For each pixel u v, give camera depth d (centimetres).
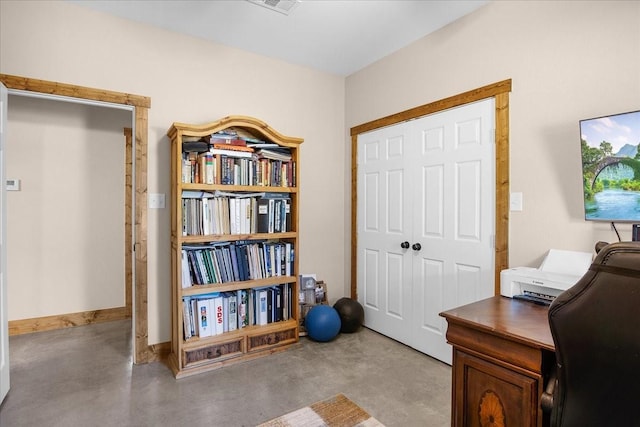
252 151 275
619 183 168
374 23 259
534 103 209
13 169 317
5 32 219
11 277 315
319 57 320
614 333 79
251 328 270
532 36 210
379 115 323
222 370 245
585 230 188
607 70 179
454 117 256
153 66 266
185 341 244
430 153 274
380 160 323
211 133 254
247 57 308
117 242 364
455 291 255
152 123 266
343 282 369
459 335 141
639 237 159
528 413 118
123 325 345
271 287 288
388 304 313
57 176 335
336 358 267
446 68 260
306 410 196
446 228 261
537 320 137
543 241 205
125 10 245
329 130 358
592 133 176
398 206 303
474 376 136
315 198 350
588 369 84
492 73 230
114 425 181
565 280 160
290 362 259
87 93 241
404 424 184
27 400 204
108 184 359
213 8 242
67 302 340
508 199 222
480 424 134
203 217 256
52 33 231
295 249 290
